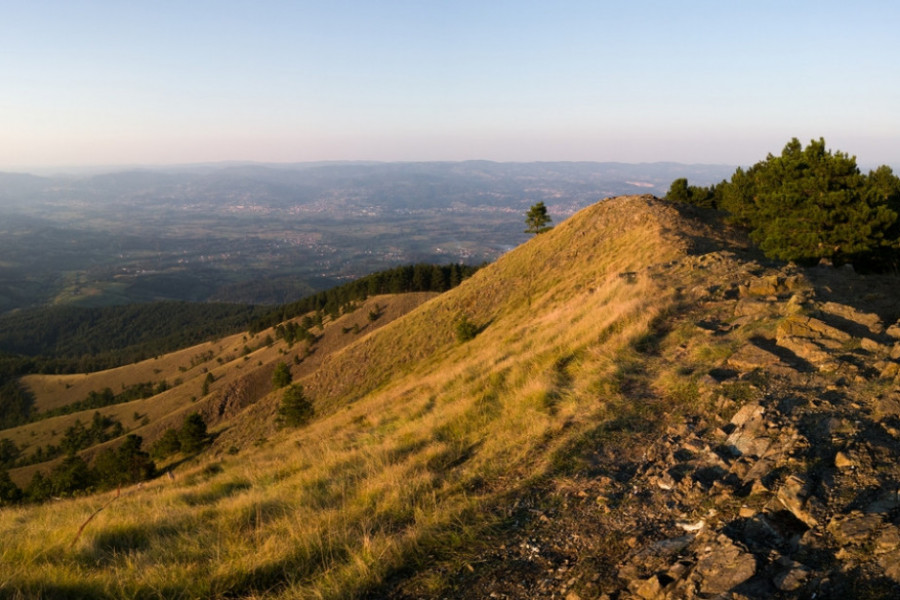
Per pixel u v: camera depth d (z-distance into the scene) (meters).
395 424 12.77
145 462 54.53
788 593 3.41
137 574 5.45
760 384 7.36
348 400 48.00
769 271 15.27
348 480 8.30
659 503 5.29
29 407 152.50
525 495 6.09
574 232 46.62
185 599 4.93
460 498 6.38
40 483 55.28
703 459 5.94
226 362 143.88
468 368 16.78
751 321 10.34
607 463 6.47
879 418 5.57
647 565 4.25
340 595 4.56
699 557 4.11
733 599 3.46
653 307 12.71
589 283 29.98
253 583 5.11
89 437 103.44
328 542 5.68
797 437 5.55
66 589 5.07
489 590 4.41
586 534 5.00
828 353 7.88
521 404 9.66
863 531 3.77
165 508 8.62
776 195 24.56
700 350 9.36
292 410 50.28
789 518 4.37
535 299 36.75
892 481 4.35
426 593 4.52
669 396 7.95
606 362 10.09
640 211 41.88
